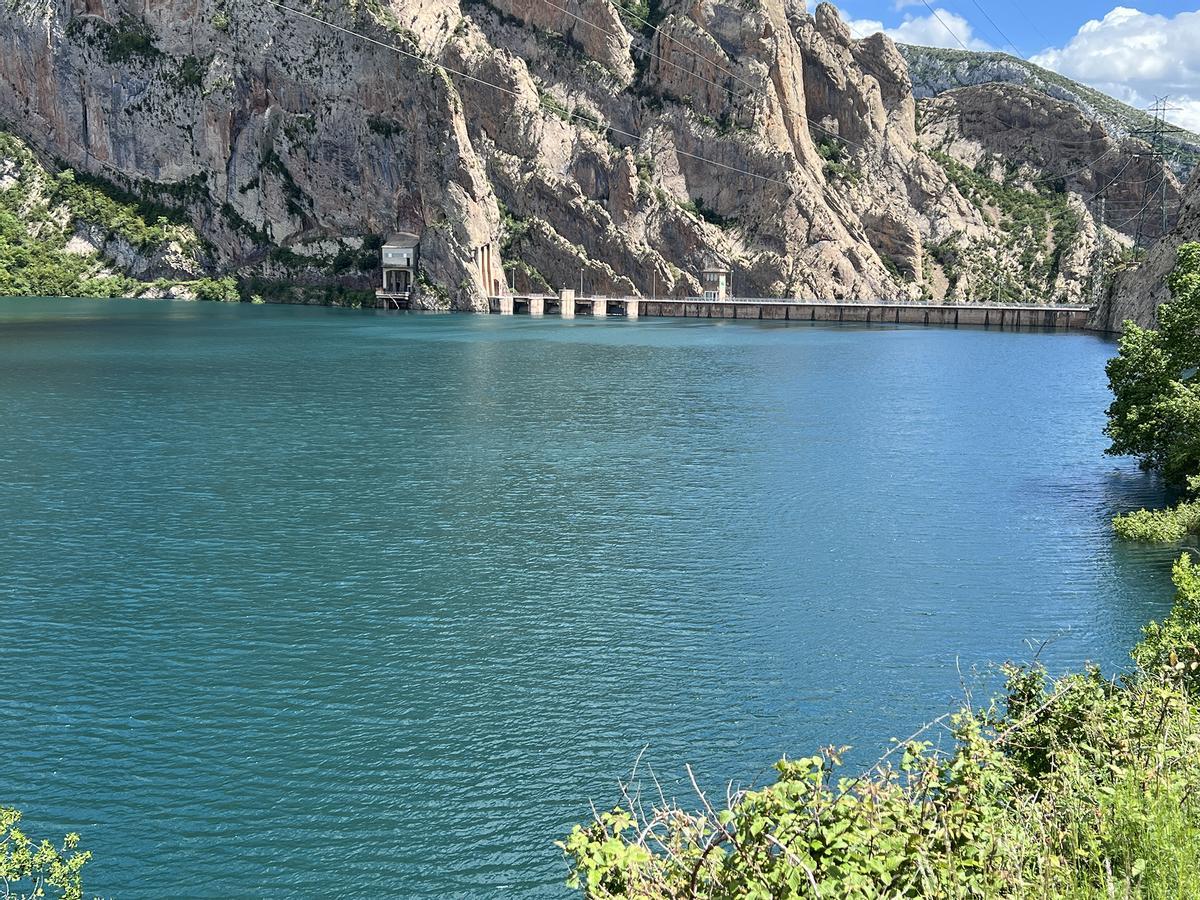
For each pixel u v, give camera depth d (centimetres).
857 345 17712
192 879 2627
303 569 4878
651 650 4003
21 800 2947
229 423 8556
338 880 2631
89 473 6669
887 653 3978
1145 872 1272
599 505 6059
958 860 1319
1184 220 18650
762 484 6631
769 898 1251
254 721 3419
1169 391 6294
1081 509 6047
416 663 3872
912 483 6700
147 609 4366
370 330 19162
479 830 2845
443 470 6912
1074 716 1952
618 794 3012
